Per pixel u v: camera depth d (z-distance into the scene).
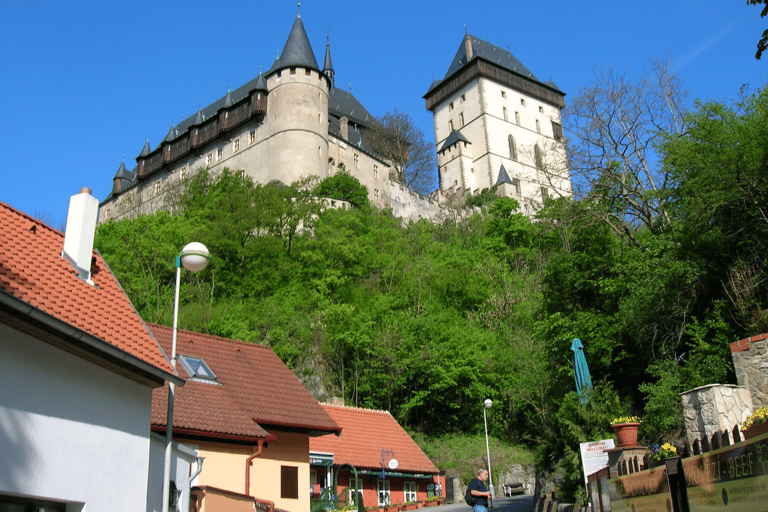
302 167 72.69
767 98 22.22
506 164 104.50
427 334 42.59
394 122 97.19
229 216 52.78
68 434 8.71
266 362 21.41
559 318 24.09
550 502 17.72
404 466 28.16
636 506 9.87
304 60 76.38
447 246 62.44
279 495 18.58
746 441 6.80
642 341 21.17
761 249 19.14
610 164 27.31
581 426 17.03
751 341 13.66
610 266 24.98
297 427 19.17
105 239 46.41
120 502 9.45
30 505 8.27
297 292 47.75
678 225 22.34
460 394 42.03
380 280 50.19
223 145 80.00
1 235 9.91
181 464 12.10
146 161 88.81
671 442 15.69
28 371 8.25
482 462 37.09
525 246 64.56
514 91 109.56
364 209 68.94
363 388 40.91
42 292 9.41
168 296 42.50
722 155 20.77
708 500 7.70
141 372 9.87
